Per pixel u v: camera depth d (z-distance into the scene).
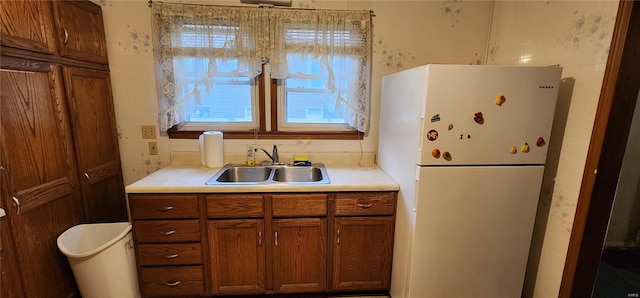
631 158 2.10
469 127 1.40
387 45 2.10
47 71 1.46
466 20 2.11
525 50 1.79
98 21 1.86
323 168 2.11
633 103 1.27
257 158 2.23
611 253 2.21
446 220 1.50
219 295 1.81
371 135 2.23
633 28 1.20
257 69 2.01
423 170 1.43
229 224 1.70
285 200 1.70
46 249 1.47
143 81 2.03
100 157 1.87
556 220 1.59
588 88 1.39
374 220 1.77
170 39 1.92
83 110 1.72
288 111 2.21
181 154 2.15
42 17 1.43
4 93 1.24
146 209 1.64
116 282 1.60
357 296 1.91
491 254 1.57
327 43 1.99
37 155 1.41
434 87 1.35
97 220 1.85
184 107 2.02
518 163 1.46
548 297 1.65
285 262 1.79
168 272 1.73
